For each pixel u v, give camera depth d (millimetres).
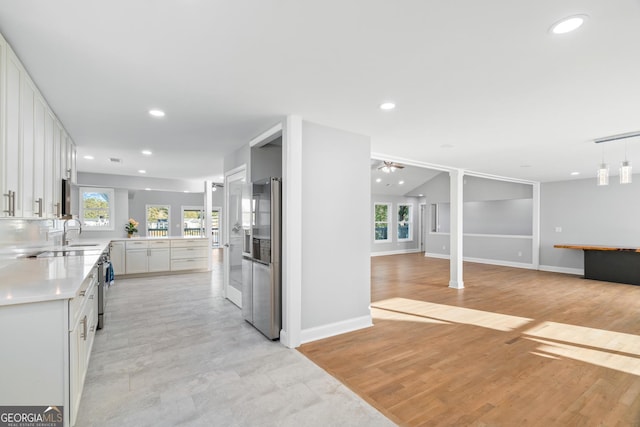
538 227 8070
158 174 6824
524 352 3016
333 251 3424
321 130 3332
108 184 6711
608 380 2492
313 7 1469
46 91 2430
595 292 5543
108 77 2213
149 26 1620
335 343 3186
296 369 2625
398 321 3908
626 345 3193
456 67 2066
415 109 2842
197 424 1915
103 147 4320
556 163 5418
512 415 2041
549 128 3391
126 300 4812
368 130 3512
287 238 3068
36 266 2459
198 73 2160
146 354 2885
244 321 3834
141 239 6695
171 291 5422
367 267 3719
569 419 2004
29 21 1568
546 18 1542
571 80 2234
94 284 2865
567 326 3760
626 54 1871
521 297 5156
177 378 2455
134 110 2871
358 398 2213
